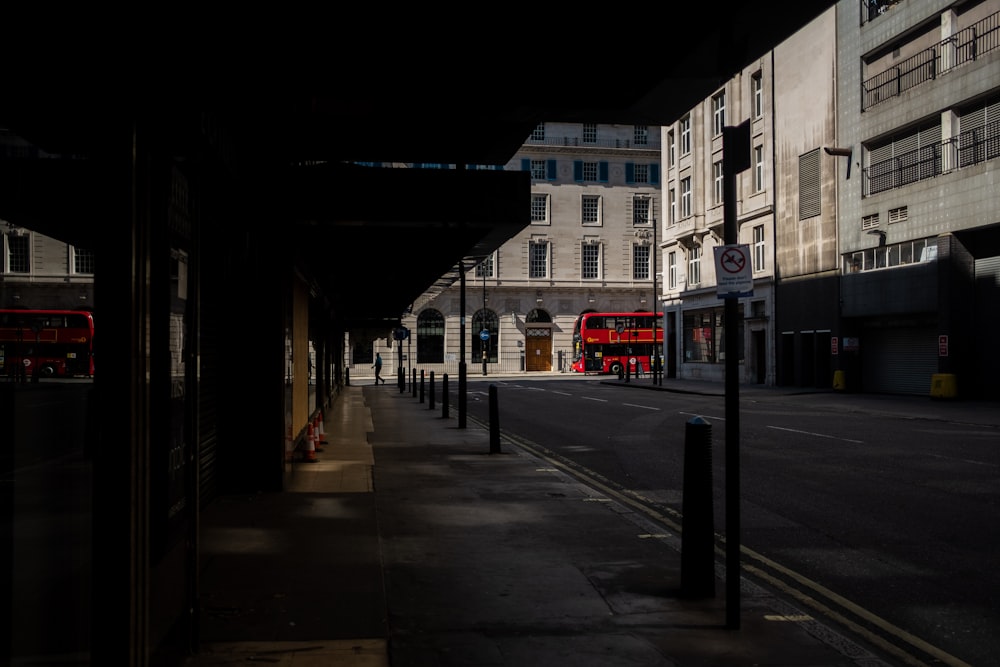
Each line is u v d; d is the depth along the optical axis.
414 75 5.95
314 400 19.70
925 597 5.98
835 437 16.81
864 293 32.09
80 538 3.29
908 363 30.88
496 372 66.94
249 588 5.71
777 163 37.91
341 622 5.02
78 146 3.20
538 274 67.94
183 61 4.16
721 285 5.14
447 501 9.34
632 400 30.44
